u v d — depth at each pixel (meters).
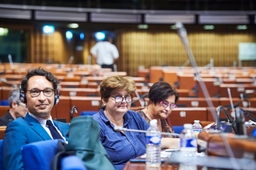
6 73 15.21
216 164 2.90
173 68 18.53
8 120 5.64
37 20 21.23
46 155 3.20
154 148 3.73
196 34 24.66
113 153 4.31
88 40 24.41
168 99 5.02
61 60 23.86
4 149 3.78
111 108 4.40
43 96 4.02
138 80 14.51
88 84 11.66
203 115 7.30
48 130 4.07
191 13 22.39
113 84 4.36
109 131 4.37
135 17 22.16
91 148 3.12
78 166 2.64
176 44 24.48
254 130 3.45
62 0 22.92
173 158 3.57
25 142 3.81
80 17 21.64
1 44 23.34
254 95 10.77
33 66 18.05
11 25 22.69
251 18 22.52
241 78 15.36
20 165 3.66
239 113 3.21
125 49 24.25
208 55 24.66
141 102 7.84
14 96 5.62
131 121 4.54
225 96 11.70
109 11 21.88
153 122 3.79
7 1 21.97
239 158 2.79
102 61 19.30
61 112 8.22
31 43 23.23
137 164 3.75
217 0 24.09
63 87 11.59
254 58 24.53
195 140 3.63
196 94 12.45
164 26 22.73
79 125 3.16
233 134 3.21
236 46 24.64
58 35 23.67
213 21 22.47
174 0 23.92
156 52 24.45
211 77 14.70
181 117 7.28
